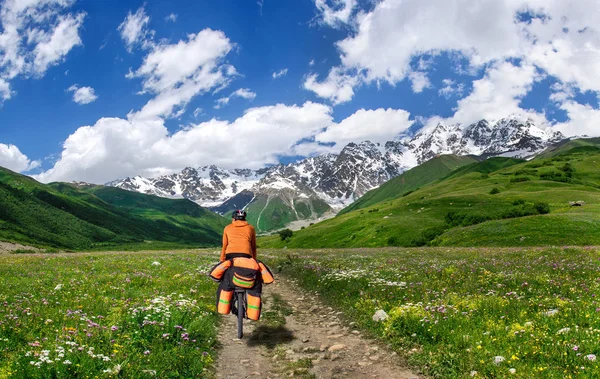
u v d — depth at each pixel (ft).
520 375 21.68
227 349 31.86
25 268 74.49
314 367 27.50
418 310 35.09
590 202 329.93
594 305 31.99
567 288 41.22
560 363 22.66
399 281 55.47
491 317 32.40
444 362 25.67
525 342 25.76
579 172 579.07
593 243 199.00
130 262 93.86
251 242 35.09
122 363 23.57
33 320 31.30
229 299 32.45
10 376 20.71
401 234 350.02
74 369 21.98
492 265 68.54
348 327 38.37
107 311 37.06
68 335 27.07
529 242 217.15
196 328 33.58
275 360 29.32
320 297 56.13
